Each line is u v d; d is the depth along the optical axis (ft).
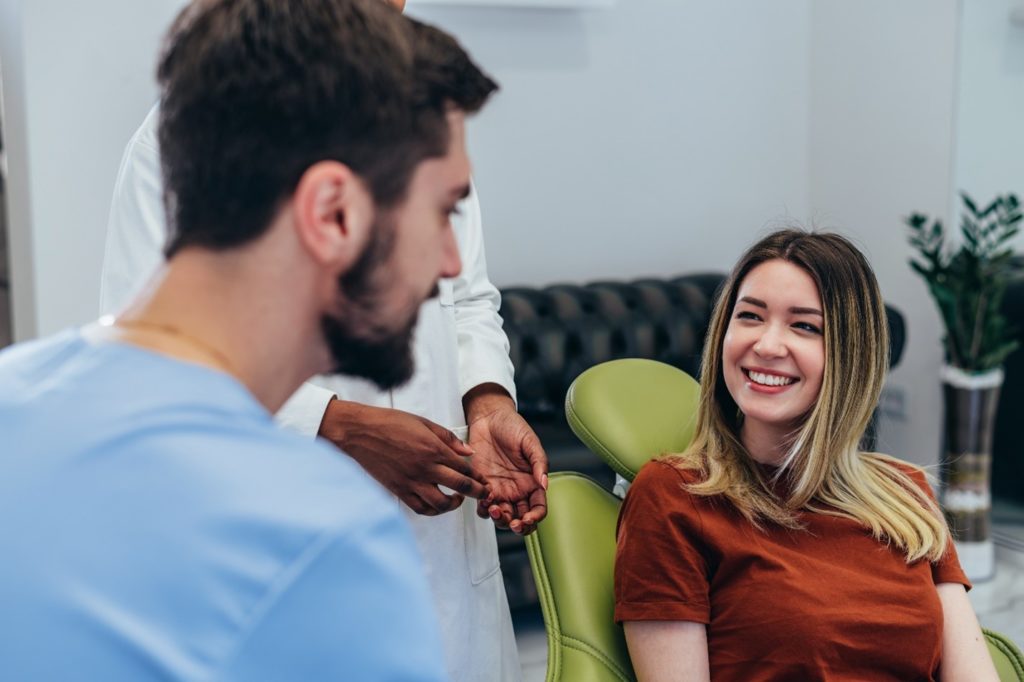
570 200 13.25
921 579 5.14
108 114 10.69
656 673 4.85
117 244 4.57
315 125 1.91
